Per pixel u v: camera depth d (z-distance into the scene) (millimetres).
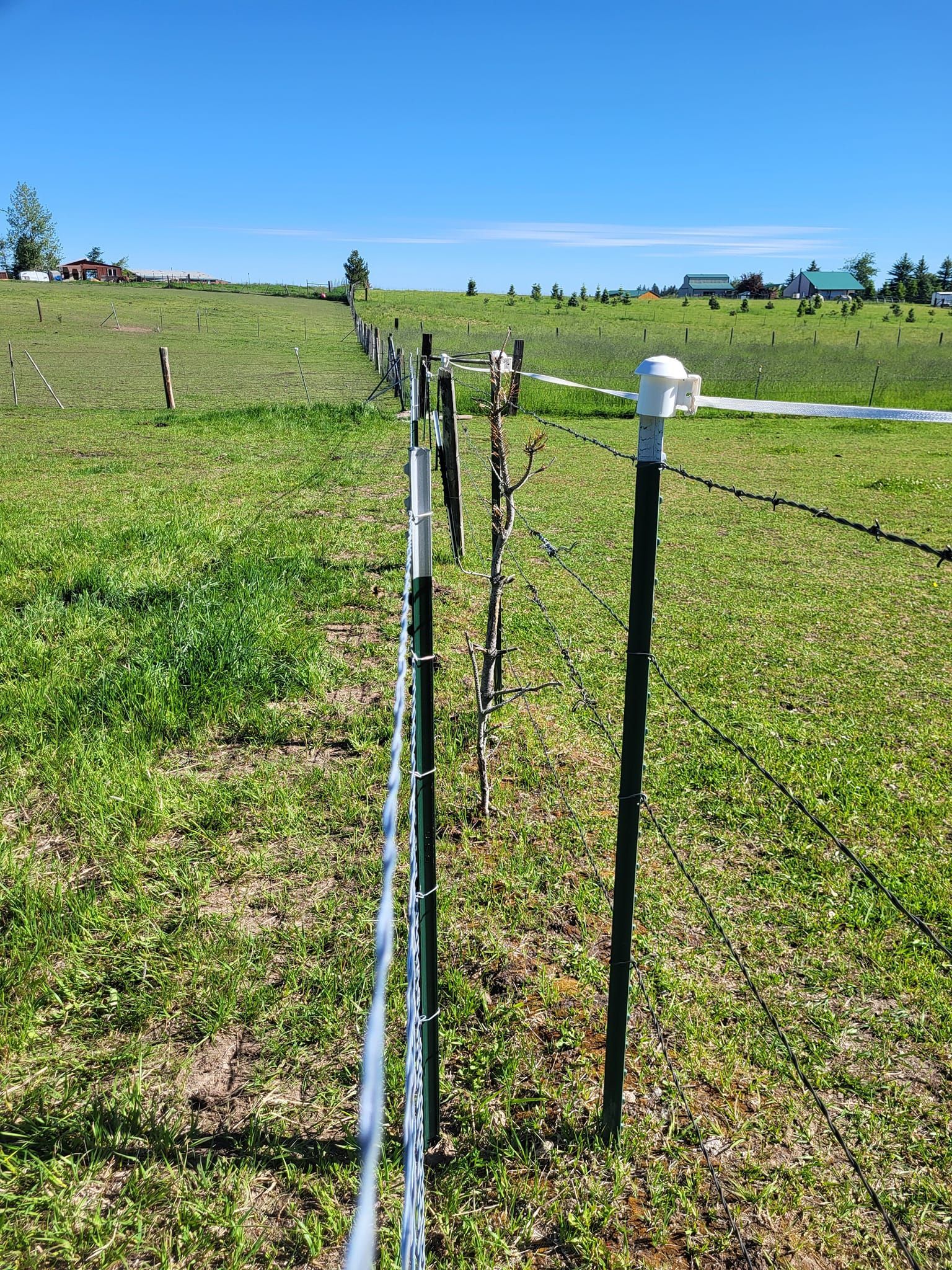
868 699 5332
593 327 56188
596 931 3207
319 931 3150
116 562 7438
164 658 5180
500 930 3213
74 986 2873
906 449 16453
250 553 7758
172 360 33281
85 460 13180
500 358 3393
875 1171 2316
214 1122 2398
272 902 3322
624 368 27453
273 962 3002
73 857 3566
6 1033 2646
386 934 890
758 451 16047
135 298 70625
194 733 4527
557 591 7398
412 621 1971
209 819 3838
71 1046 2646
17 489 10930
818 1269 2074
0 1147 2264
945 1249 2115
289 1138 2352
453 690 5211
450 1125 2432
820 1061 2662
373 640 6020
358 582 7246
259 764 4320
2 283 79688
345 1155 2303
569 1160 2312
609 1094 2297
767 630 6566
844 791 4207
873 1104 2523
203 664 5141
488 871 3539
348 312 67500
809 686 5520
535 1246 2109
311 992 2863
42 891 3266
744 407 1809
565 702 5105
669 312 74062
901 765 4516
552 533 9453
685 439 17672
